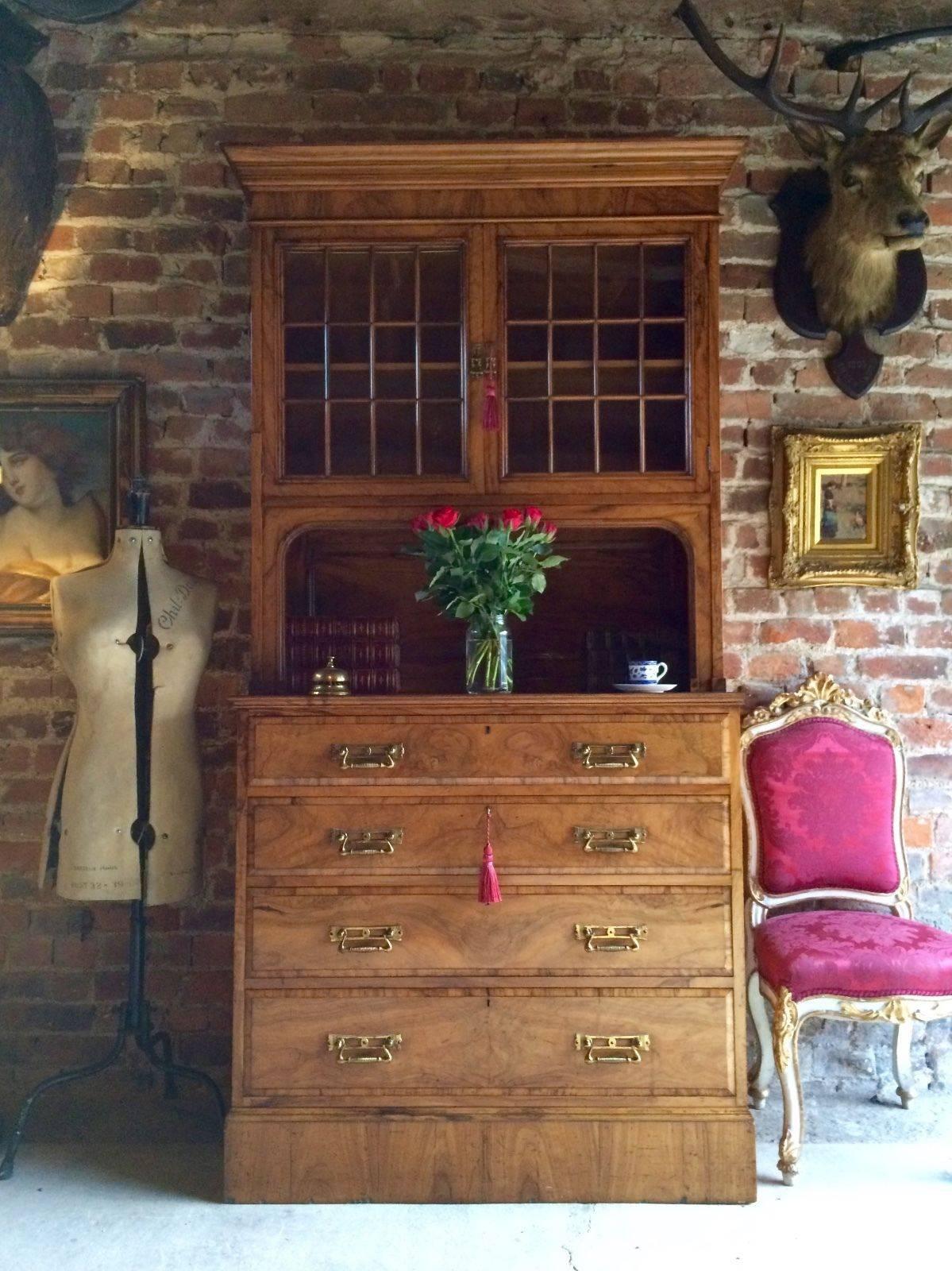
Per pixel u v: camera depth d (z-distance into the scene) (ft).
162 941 10.84
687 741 9.17
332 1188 9.06
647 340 9.95
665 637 10.55
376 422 9.88
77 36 11.00
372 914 9.14
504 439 9.73
